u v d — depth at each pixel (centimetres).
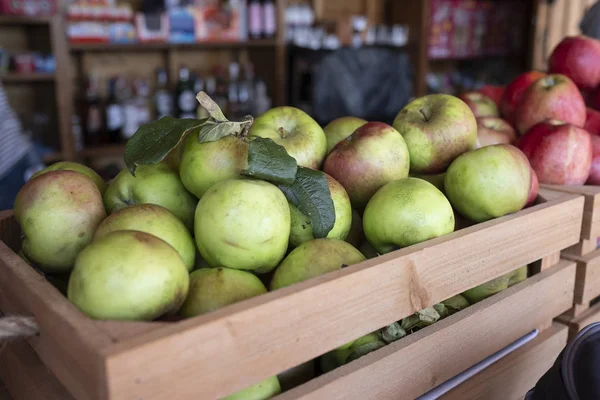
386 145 78
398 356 60
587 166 93
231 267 63
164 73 267
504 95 117
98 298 49
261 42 282
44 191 63
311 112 238
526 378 78
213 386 46
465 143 85
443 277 64
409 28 340
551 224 78
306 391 53
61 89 226
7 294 59
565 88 104
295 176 67
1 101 185
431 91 354
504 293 74
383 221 70
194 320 45
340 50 231
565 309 85
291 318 50
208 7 266
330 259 63
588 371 51
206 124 67
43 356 51
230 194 61
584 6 379
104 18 239
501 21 380
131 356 40
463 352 67
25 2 214
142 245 52
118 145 254
